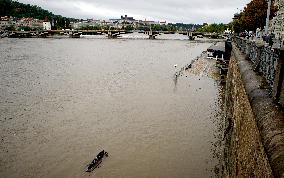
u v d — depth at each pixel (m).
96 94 35.00
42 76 47.31
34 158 19.17
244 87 8.97
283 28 45.81
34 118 26.41
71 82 42.31
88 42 127.69
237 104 11.41
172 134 22.61
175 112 27.94
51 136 22.41
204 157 18.98
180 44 123.62
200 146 20.53
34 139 21.92
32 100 32.53
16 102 31.67
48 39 140.12
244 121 8.05
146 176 17.05
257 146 5.43
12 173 17.53
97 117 26.61
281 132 4.54
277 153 4.11
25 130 23.62
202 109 28.98
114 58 72.25
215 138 21.83
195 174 17.11
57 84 40.94
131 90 36.94
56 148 20.48
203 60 60.59
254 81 8.56
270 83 7.54
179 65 60.28
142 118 26.30
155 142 21.23
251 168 5.77
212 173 17.12
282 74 5.75
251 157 5.93
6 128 24.00
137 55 79.25
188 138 21.88
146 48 101.81
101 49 96.38
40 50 89.88
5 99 32.91
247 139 6.88
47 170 17.83
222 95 34.44
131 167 17.94
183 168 17.77
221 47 64.56
